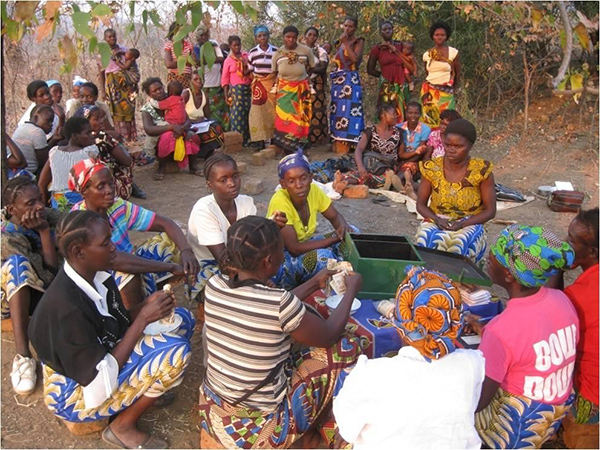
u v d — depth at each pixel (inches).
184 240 145.2
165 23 310.8
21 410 123.9
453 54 307.3
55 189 181.8
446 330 89.6
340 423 92.6
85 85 254.1
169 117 285.4
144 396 111.6
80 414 108.7
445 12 396.8
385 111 263.6
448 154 159.6
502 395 102.3
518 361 97.8
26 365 129.8
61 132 224.4
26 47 345.4
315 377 106.9
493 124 374.6
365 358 95.5
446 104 313.9
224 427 102.3
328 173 280.2
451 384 89.5
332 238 154.6
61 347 101.2
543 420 101.1
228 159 139.7
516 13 242.8
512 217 240.1
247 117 353.7
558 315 97.8
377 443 90.2
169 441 116.7
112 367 104.0
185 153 289.9
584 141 334.6
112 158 216.5
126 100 351.9
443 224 162.1
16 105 353.7
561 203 245.6
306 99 321.4
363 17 404.2
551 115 374.9
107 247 104.5
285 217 142.3
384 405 89.3
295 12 446.6
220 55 352.5
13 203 132.9
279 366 101.1
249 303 96.4
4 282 130.8
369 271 135.3
